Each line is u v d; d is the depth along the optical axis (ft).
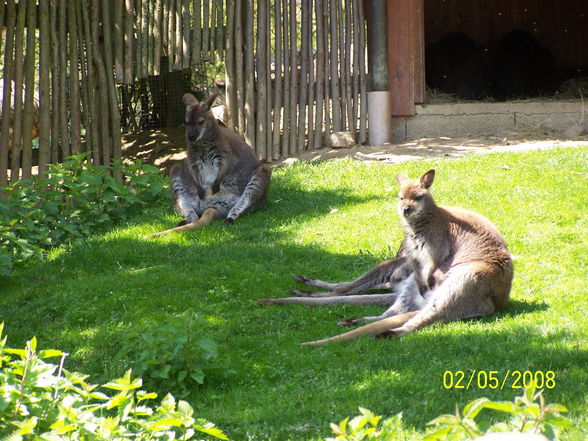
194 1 50.08
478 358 23.21
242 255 34.58
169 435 17.26
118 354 24.48
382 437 16.34
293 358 24.64
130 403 17.88
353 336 25.72
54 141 45.52
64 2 45.50
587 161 43.04
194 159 42.19
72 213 40.47
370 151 51.03
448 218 27.73
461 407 20.22
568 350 23.04
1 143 44.29
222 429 20.53
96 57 47.24
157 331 23.81
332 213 39.75
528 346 23.63
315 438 19.26
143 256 35.32
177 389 23.29
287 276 32.04
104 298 30.78
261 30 51.42
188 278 31.99
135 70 49.73
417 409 20.42
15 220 36.52
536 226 35.58
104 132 47.65
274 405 21.57
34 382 17.40
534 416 13.00
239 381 23.70
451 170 43.70
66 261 35.32
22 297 31.99
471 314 26.61
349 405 20.97
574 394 20.31
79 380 19.08
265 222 39.60
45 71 44.80
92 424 16.89
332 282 31.76
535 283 29.94
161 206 43.96
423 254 27.66
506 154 45.57
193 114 41.29
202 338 23.25
